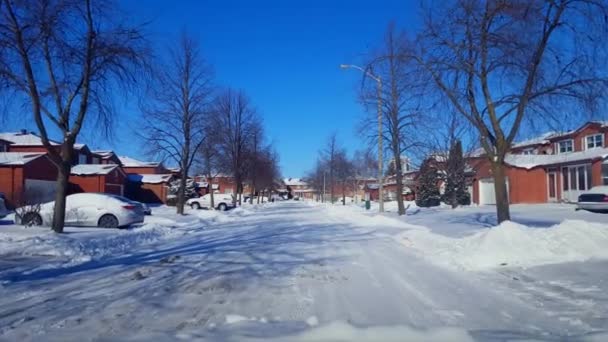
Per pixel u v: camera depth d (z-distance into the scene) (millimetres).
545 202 35906
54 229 14312
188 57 29953
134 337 4875
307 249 12430
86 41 13383
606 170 29484
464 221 19641
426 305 6262
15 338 4934
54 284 7887
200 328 5211
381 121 26109
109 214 18172
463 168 34625
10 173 32812
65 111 14070
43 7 12258
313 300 6594
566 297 6508
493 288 7211
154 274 8758
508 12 11812
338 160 65188
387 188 66438
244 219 29188
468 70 12844
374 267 9398
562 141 38094
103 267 9781
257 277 8367
